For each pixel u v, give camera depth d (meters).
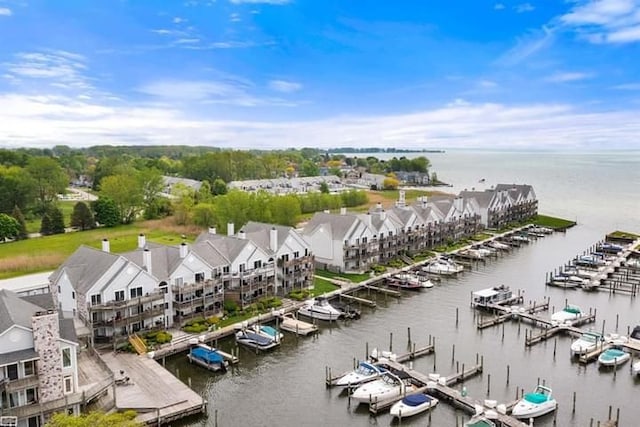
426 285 84.69
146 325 60.69
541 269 97.81
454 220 121.69
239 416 45.41
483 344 61.75
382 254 99.94
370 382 50.12
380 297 80.31
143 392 46.97
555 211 177.25
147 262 61.69
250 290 72.31
